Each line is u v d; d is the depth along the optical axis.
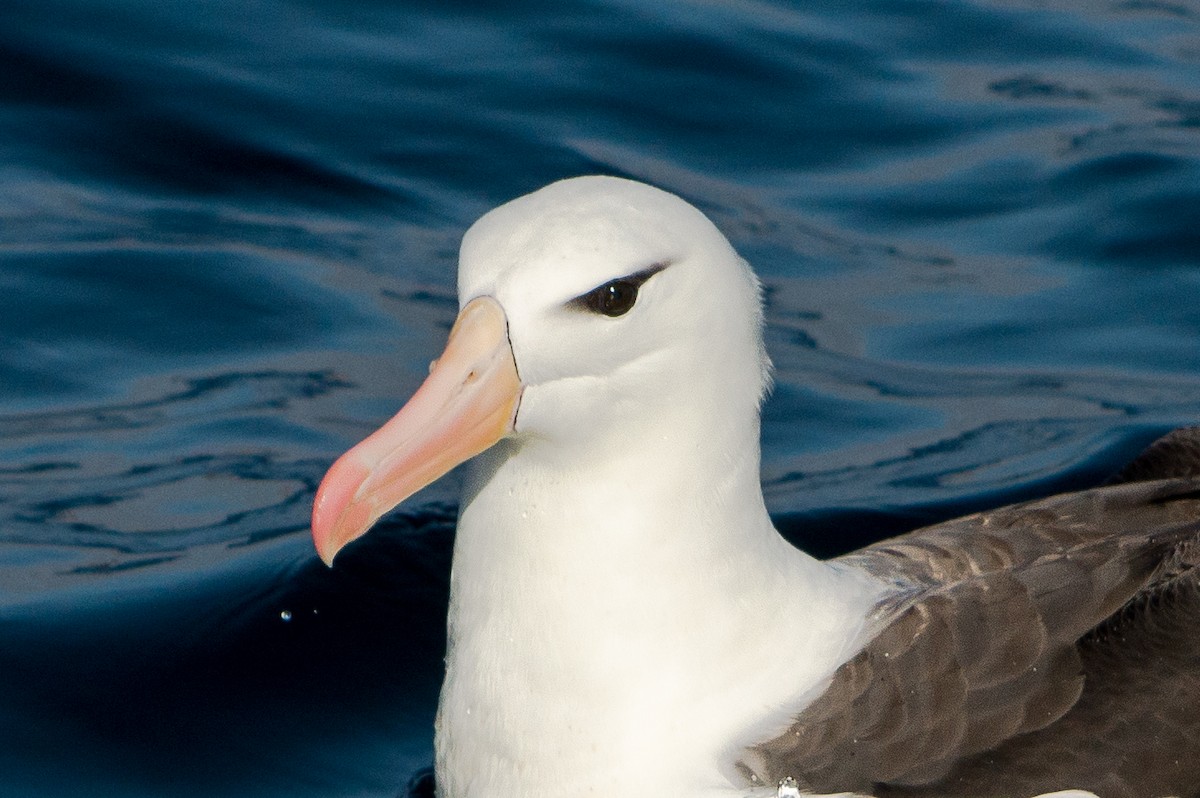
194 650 12.09
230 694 11.79
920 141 17.19
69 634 12.09
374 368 14.43
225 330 14.72
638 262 8.58
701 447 8.98
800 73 17.86
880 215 16.34
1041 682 9.12
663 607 9.08
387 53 17.59
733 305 8.91
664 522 9.02
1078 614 9.31
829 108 17.47
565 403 8.76
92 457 13.46
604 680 9.12
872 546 10.44
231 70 17.11
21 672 11.75
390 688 11.97
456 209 15.98
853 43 18.42
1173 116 17.53
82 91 16.66
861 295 15.49
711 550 9.09
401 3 18.22
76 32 17.19
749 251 15.78
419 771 11.32
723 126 17.17
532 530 9.09
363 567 12.95
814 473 13.92
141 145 16.28
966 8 19.22
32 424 13.74
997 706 9.05
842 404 14.52
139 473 13.40
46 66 16.81
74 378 14.18
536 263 8.59
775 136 17.11
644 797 9.12
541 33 18.08
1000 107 17.61
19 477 13.27
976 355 15.06
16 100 16.48
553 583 9.09
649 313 8.68
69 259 15.08
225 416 13.95
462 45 17.81
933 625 9.21
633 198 8.79
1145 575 9.56
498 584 9.25
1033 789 8.91
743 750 9.07
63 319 14.62
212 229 15.59
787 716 9.12
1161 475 11.39
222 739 11.45
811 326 15.20
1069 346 15.12
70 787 11.01
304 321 14.84
